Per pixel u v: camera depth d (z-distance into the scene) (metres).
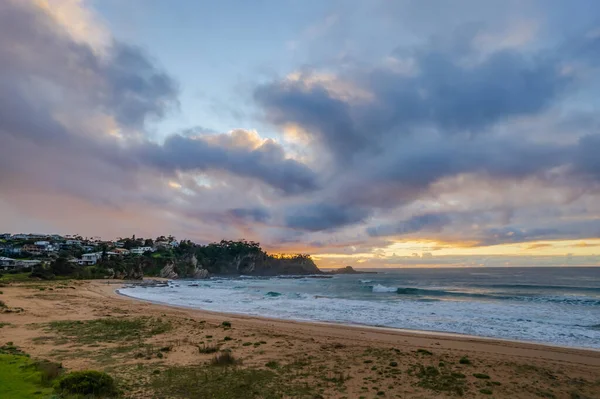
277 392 8.48
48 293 41.00
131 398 7.71
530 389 9.34
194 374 9.80
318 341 15.66
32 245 141.88
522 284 70.62
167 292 57.91
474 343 16.30
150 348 13.07
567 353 14.41
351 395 8.45
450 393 8.80
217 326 19.00
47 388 7.58
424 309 31.03
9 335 14.84
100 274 108.38
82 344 13.45
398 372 10.61
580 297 42.09
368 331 19.36
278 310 30.42
